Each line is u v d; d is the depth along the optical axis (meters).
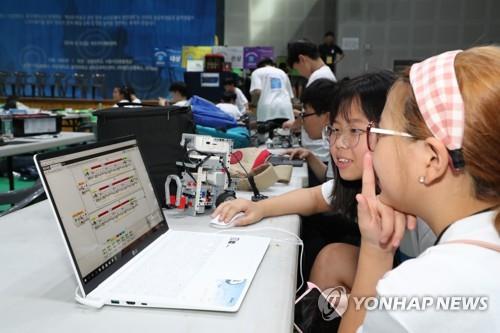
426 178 0.63
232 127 2.43
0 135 3.35
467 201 0.62
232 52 6.85
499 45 0.66
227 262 0.95
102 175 0.94
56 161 0.81
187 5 8.76
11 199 1.77
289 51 3.69
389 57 7.91
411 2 7.75
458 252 0.58
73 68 9.08
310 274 1.42
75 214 0.82
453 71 0.60
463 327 0.56
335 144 1.32
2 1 8.90
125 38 8.93
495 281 0.56
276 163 2.04
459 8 7.69
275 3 9.00
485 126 0.57
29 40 8.99
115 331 0.70
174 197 1.40
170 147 1.44
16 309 0.77
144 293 0.80
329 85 2.29
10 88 8.60
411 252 1.08
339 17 7.94
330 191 1.42
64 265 0.97
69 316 0.75
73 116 6.24
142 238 1.01
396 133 0.66
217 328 0.71
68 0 8.88
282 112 4.67
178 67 8.89
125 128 1.43
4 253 1.04
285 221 1.31
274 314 0.76
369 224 0.81
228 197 1.43
